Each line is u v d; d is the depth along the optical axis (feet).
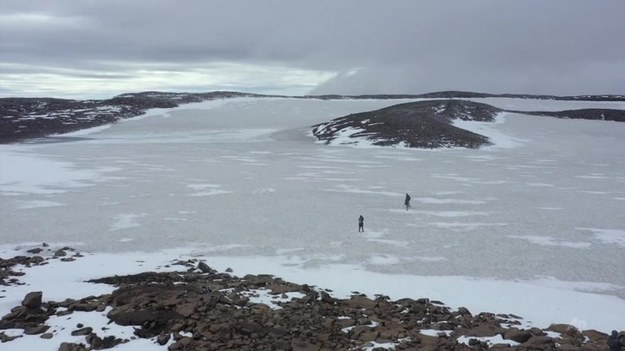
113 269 69.46
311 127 376.68
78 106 426.92
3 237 87.56
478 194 132.36
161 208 112.16
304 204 117.80
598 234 92.27
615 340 43.65
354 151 239.71
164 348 43.68
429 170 178.50
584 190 140.05
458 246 83.97
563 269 72.74
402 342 45.57
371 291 62.59
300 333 47.44
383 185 145.89
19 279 63.41
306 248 82.53
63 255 76.74
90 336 45.06
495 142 275.59
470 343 46.11
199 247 82.89
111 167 177.99
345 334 47.70
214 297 54.75
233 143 280.10
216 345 43.80
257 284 62.85
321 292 59.11
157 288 57.52
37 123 339.77
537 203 120.98
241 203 118.52
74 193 129.08
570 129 341.41
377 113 347.56
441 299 60.23
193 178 155.84
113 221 99.86
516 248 82.94
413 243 85.71
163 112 446.60
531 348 44.57
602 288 65.57
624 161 211.20
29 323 47.62
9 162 182.60
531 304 59.00
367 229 95.04
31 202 117.39
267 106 518.37
